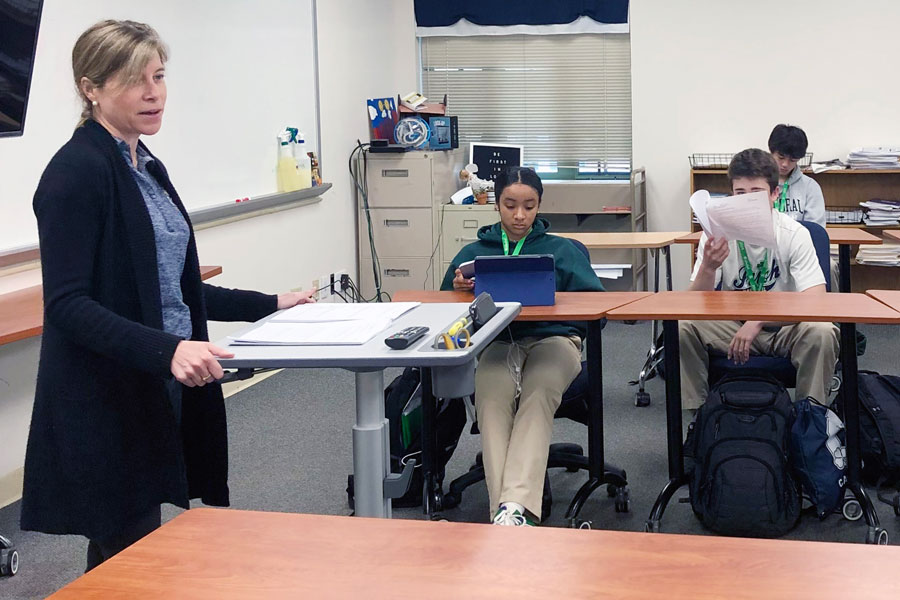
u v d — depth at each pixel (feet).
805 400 10.42
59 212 5.48
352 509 10.74
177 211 6.27
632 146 21.84
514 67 22.93
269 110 17.03
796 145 17.03
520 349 9.93
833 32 20.52
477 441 13.17
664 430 13.48
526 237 10.77
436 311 5.82
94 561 6.42
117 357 5.29
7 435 11.46
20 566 9.47
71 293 5.42
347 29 20.12
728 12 20.95
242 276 16.28
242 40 16.10
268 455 12.72
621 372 16.72
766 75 20.95
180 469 6.09
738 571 3.64
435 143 21.03
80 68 5.73
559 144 23.06
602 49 22.45
